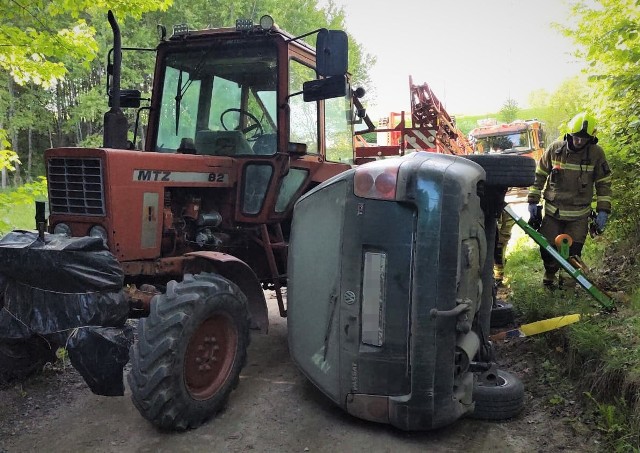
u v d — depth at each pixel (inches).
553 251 171.2
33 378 154.3
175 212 155.4
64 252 117.4
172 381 117.8
